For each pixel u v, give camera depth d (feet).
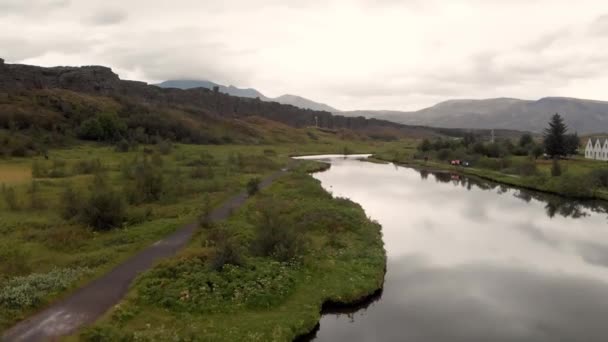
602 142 406.82
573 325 80.38
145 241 104.99
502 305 88.74
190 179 218.59
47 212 134.10
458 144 504.43
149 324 63.41
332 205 165.68
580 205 206.69
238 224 125.39
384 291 94.84
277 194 190.60
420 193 237.25
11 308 64.80
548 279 104.06
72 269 82.84
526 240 138.82
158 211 136.77
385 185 265.95
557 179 252.83
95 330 58.54
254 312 72.64
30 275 76.79
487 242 135.54
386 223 159.22
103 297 71.46
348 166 397.19
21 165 248.32
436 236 142.00
